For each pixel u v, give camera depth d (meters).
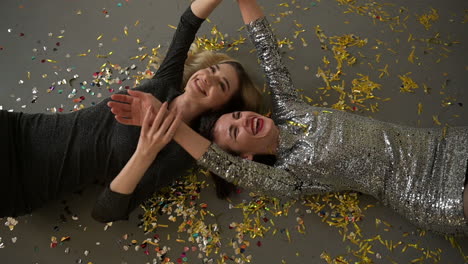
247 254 1.59
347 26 1.98
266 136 1.51
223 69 1.64
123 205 1.40
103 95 1.85
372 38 1.96
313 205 1.66
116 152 1.51
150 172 1.51
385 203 1.50
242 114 1.52
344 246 1.60
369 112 1.82
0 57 1.92
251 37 1.72
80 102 1.83
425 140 1.46
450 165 1.40
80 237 1.62
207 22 2.00
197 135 1.42
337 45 1.94
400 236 1.61
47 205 1.66
